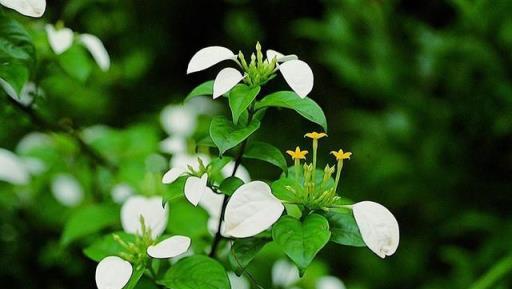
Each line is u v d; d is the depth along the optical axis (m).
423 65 1.14
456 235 1.28
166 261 0.74
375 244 0.64
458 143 1.18
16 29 0.73
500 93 1.10
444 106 1.16
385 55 1.19
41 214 1.08
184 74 1.64
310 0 1.58
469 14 1.07
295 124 1.57
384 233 0.64
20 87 0.73
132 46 1.38
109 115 1.33
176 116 1.10
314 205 0.66
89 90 1.20
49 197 1.06
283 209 0.64
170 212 0.80
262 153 0.69
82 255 1.07
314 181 0.66
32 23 0.88
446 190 1.20
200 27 1.63
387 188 1.28
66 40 0.84
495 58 1.09
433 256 1.32
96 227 0.83
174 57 1.63
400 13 1.30
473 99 1.14
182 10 1.59
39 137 1.02
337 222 0.66
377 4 1.19
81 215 0.84
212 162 0.70
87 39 0.85
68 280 1.12
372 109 1.46
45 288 1.11
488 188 1.19
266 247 0.93
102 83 1.23
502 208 1.20
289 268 0.97
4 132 1.06
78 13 1.27
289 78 0.65
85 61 0.85
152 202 0.79
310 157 1.50
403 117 1.18
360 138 1.42
